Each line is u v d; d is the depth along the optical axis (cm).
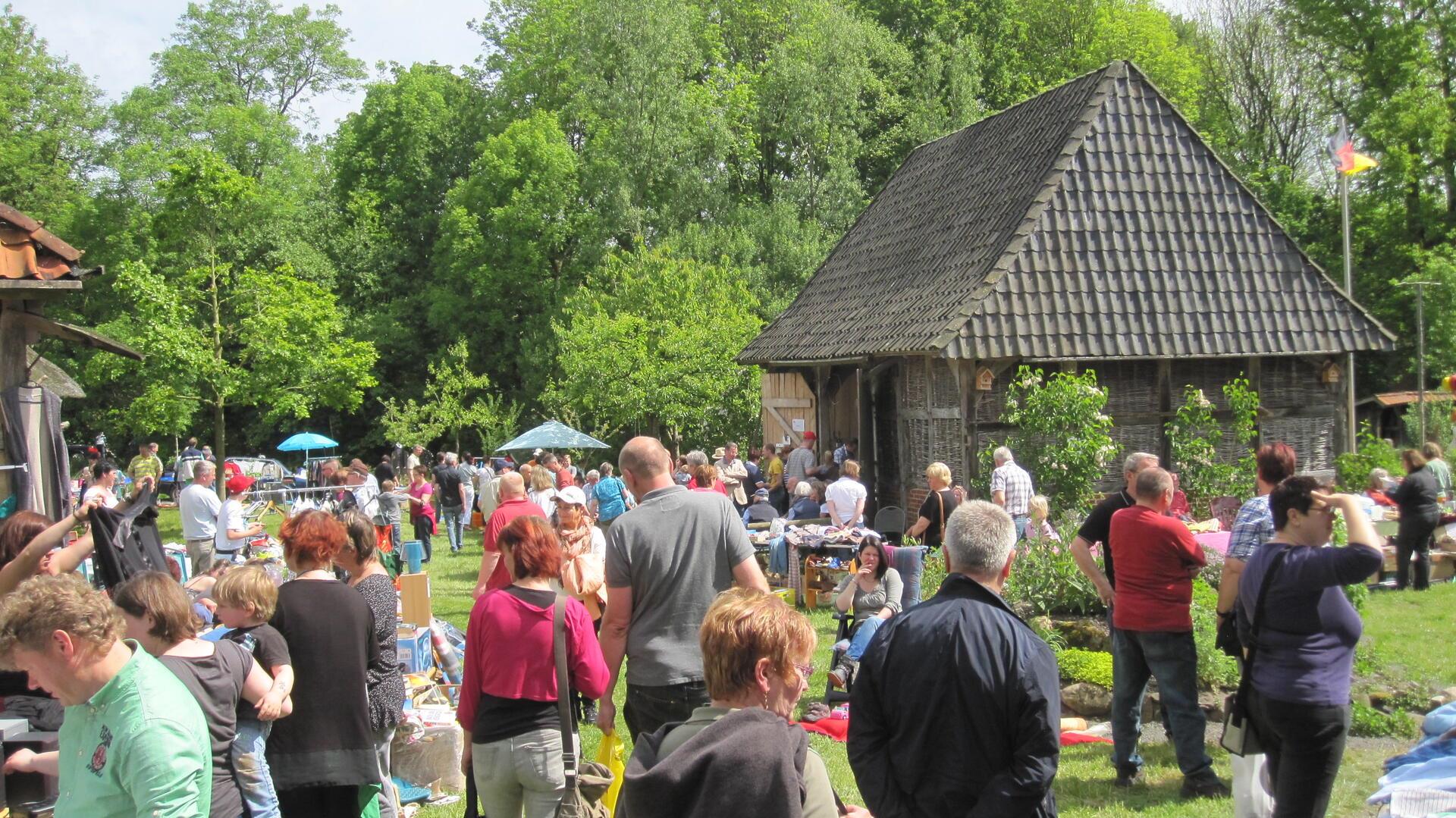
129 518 720
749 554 569
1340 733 531
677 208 3819
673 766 306
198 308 2986
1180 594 688
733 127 4081
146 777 342
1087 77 1892
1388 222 3325
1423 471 1369
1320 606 533
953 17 4238
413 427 3812
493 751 522
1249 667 553
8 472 1022
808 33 3997
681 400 3002
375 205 4688
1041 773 383
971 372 1653
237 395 2881
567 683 528
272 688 498
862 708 416
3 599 351
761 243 3722
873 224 2383
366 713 549
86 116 4553
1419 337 2661
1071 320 1650
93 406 4162
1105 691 864
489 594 536
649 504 569
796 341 2197
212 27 4938
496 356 4203
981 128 2202
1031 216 1698
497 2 4728
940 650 399
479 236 4172
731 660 329
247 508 1806
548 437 2566
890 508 1664
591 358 3038
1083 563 734
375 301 4616
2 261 998
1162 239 1730
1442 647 1062
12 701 575
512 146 4131
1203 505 1553
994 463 1506
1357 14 3250
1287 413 1758
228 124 4119
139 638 455
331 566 576
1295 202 3594
